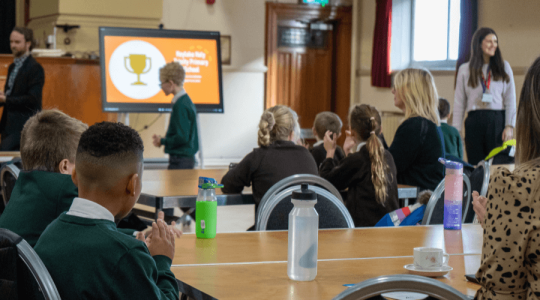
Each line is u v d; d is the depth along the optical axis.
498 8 6.11
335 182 2.67
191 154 4.45
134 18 7.41
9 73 4.74
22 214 1.54
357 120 2.69
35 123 1.65
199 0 8.22
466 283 1.28
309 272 1.29
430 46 7.73
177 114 4.39
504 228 0.96
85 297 1.06
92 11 7.18
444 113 3.95
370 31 8.68
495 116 4.69
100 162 1.13
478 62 4.70
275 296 1.18
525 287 0.96
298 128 2.83
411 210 2.22
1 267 1.00
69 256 1.08
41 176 1.58
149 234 1.42
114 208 1.17
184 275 1.33
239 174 2.68
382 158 2.59
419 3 7.91
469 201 2.35
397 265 1.45
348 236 1.81
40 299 0.98
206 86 6.48
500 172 0.99
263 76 8.67
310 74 9.02
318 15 8.86
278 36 8.78
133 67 6.10
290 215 1.31
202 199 1.75
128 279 1.07
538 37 5.64
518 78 5.88
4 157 3.35
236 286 1.25
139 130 6.81
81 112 6.24
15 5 8.29
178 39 6.33
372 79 8.38
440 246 1.67
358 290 0.85
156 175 3.41
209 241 1.71
